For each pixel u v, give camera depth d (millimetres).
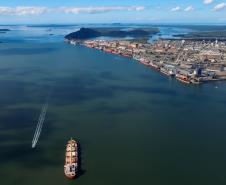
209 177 197000
